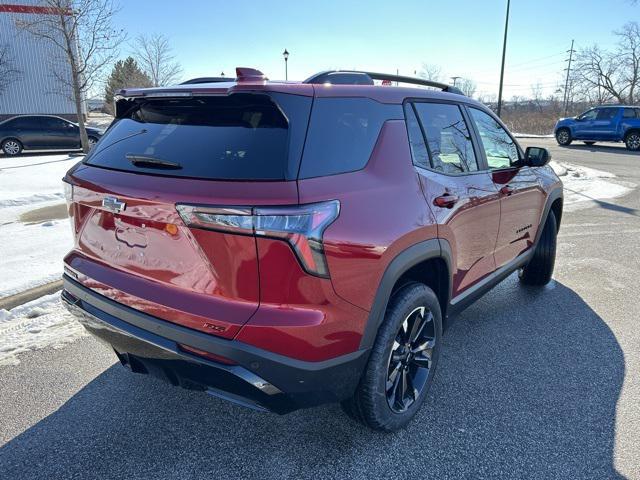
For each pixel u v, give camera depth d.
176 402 2.89
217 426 2.68
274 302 1.95
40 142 17.14
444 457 2.46
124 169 2.31
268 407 2.11
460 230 2.92
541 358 3.47
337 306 2.07
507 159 3.84
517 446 2.54
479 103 3.60
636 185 11.72
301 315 1.98
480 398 2.97
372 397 2.39
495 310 4.34
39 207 8.08
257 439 2.58
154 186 2.09
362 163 2.32
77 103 17.11
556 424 2.72
